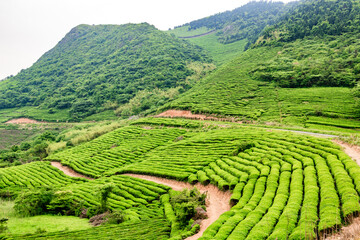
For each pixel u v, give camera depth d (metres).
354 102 110.62
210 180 58.88
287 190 41.56
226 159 66.50
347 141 60.34
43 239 38.00
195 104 143.62
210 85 173.25
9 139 171.75
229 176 54.94
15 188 81.06
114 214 48.84
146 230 41.31
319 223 28.98
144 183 68.25
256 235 29.17
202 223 41.75
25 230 44.16
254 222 33.22
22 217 53.41
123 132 131.25
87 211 55.62
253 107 128.00
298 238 27.06
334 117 103.44
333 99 117.56
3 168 105.62
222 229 33.09
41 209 57.22
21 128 192.50
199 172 63.50
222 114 124.94
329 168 46.28
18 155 129.25
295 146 62.69
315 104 116.62
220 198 52.12
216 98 147.88
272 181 46.22
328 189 36.81
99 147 117.25
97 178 84.50
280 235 27.97
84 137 139.75
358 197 32.53
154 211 53.28
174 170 70.06
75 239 37.56
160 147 99.06
